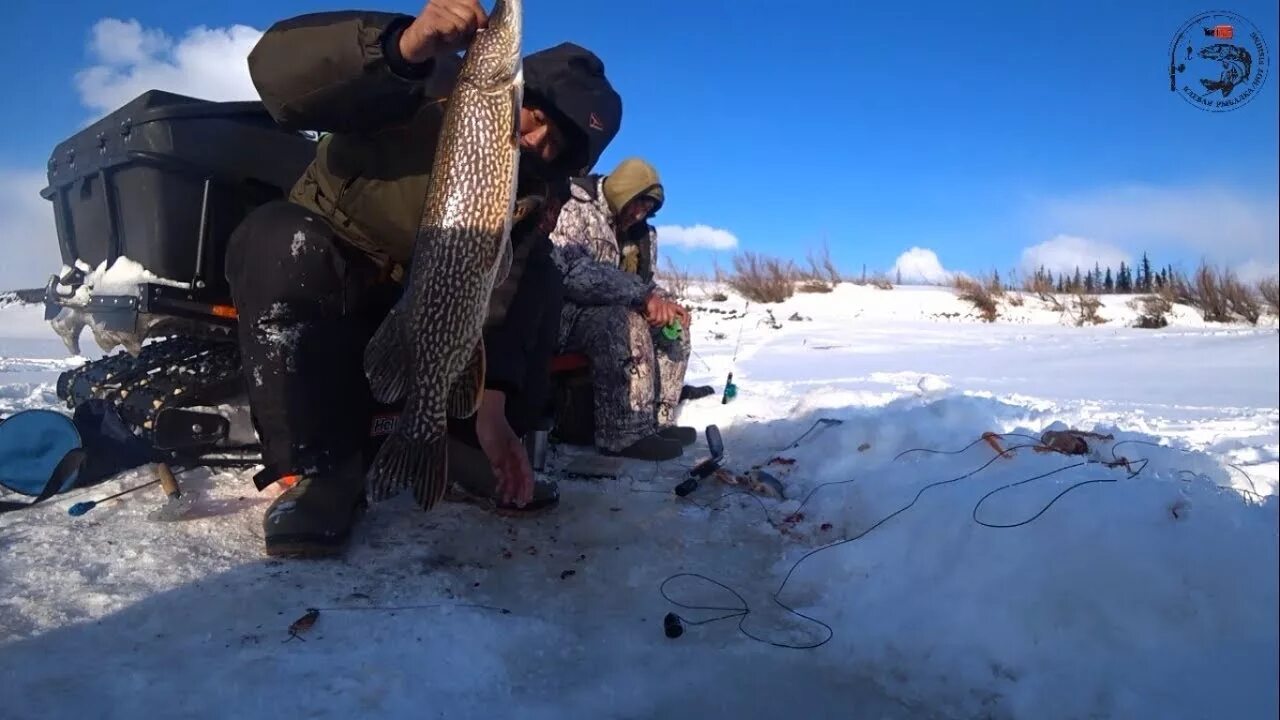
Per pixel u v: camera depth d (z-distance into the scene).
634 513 3.29
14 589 2.32
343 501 2.77
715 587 2.65
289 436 2.76
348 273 2.84
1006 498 2.76
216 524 2.91
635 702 1.98
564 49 3.09
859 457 3.84
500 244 2.44
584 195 4.40
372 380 2.46
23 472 3.05
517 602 2.49
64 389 3.97
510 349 2.95
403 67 2.53
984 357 8.85
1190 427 4.71
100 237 3.40
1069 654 2.16
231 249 2.80
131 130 3.13
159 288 3.12
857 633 2.33
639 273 5.02
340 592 2.44
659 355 4.46
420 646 2.13
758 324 12.00
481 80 2.39
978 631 2.25
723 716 1.94
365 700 1.88
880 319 13.28
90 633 2.11
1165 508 2.61
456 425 3.24
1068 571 2.37
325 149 2.91
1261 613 2.21
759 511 3.36
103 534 2.76
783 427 4.64
